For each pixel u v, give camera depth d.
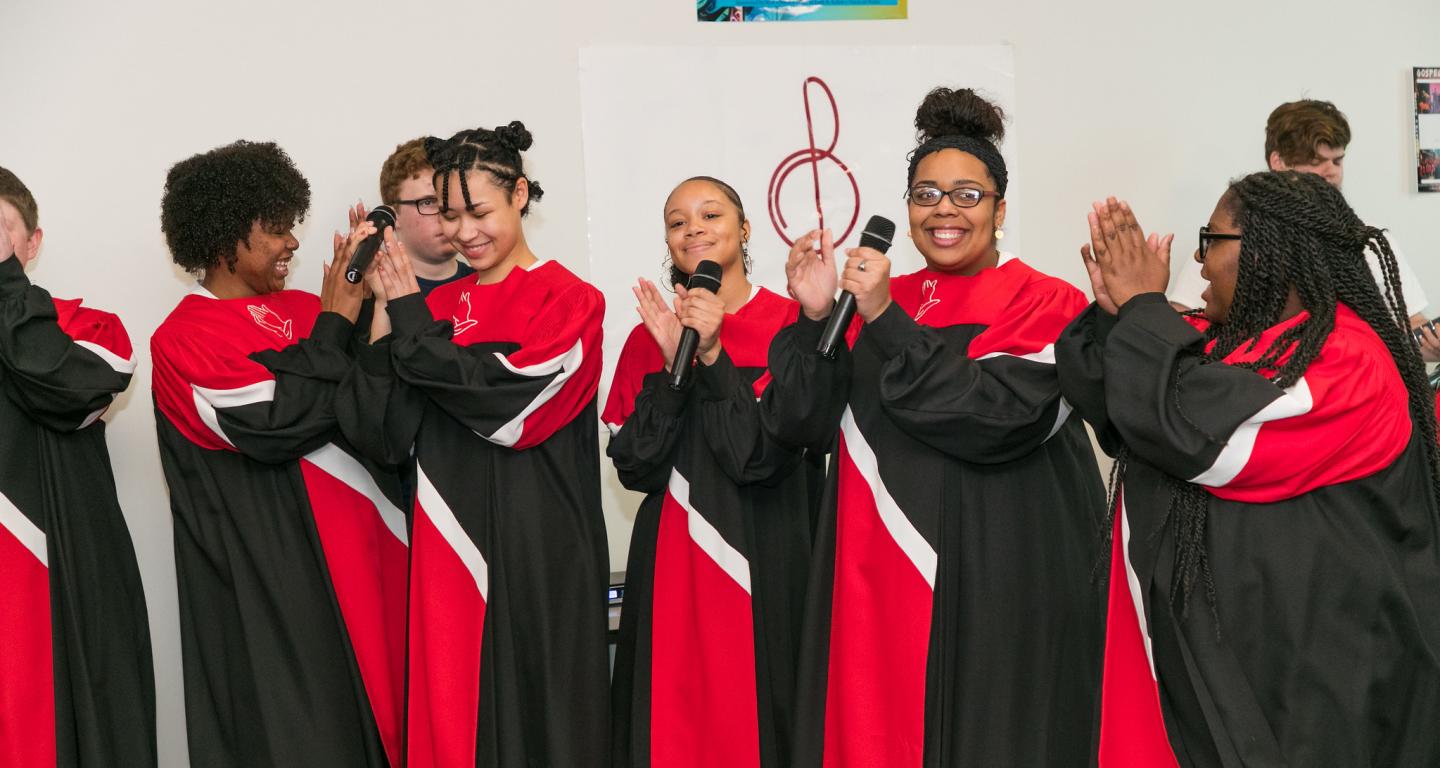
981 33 3.51
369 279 2.43
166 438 2.57
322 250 3.24
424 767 2.38
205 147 3.17
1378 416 1.73
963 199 2.30
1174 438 1.73
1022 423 2.09
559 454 2.45
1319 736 1.72
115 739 2.53
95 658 2.50
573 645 2.39
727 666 2.36
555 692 2.36
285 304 2.68
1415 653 1.72
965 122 2.38
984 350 2.21
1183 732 1.84
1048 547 2.22
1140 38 3.59
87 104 3.11
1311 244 1.81
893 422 2.19
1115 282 1.95
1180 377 1.78
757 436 2.31
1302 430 1.71
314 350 2.47
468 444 2.42
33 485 2.42
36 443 2.45
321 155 3.23
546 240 3.36
